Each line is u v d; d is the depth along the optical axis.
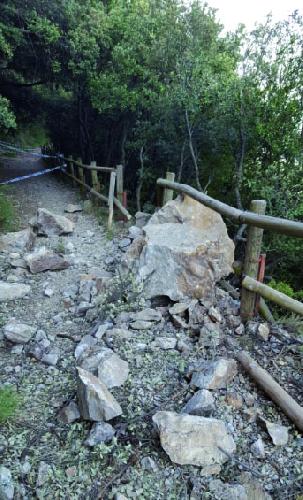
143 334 2.96
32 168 13.68
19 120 13.94
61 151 14.95
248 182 7.57
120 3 9.48
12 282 4.05
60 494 1.78
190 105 7.64
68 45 8.81
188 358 2.70
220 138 8.04
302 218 7.19
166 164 9.16
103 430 2.03
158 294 3.31
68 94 14.12
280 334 2.96
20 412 2.28
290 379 2.51
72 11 8.39
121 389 2.40
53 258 4.40
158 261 3.38
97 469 1.90
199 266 3.30
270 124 7.43
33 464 1.93
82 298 3.63
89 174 10.59
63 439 2.09
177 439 1.92
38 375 2.62
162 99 8.25
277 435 2.06
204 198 3.79
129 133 10.16
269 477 1.89
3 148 14.96
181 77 7.77
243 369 2.56
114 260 4.66
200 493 1.80
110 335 2.90
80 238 5.71
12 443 2.04
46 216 5.71
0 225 6.11
